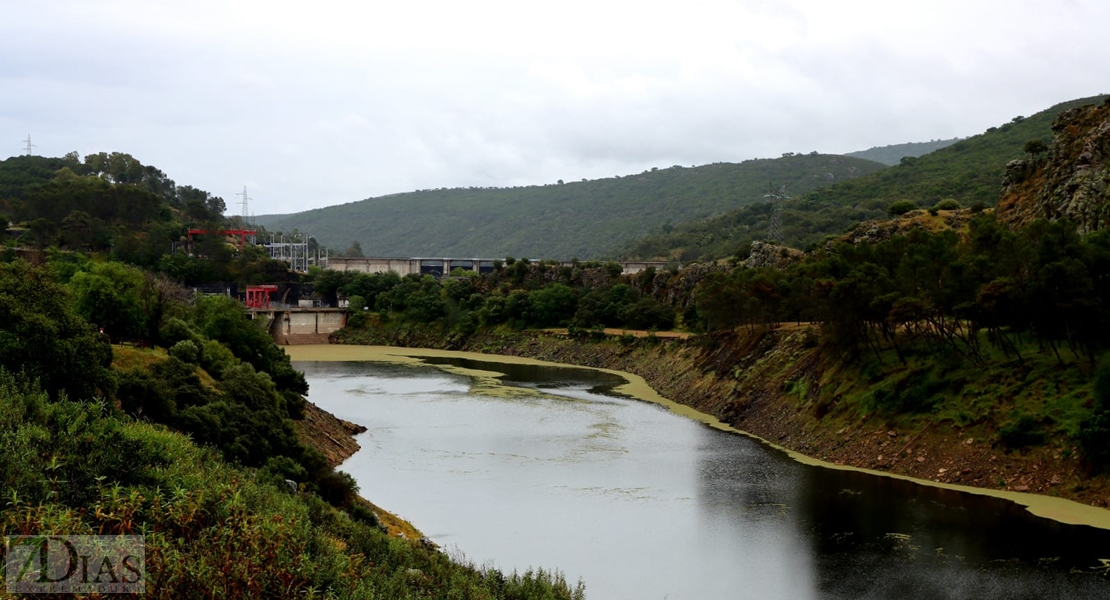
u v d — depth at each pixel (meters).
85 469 47.75
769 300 157.88
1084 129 141.12
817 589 65.62
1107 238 103.94
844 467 102.62
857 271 119.75
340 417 137.88
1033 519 79.88
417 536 76.75
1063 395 93.00
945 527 78.62
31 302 72.50
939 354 110.31
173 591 33.50
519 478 98.56
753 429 125.94
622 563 71.62
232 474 62.97
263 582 36.53
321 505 66.38
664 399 160.00
